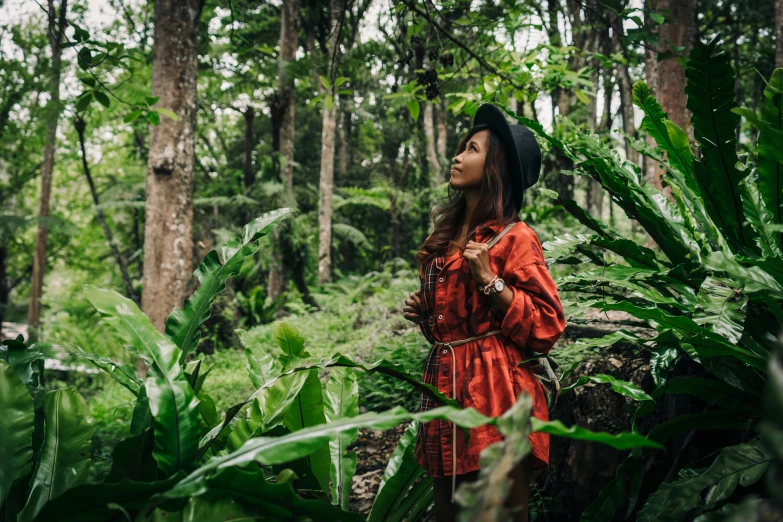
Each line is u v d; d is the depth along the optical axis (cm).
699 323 174
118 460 154
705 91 192
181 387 149
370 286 1244
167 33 648
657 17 367
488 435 168
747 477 162
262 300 1203
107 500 134
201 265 204
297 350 222
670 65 509
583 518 198
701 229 222
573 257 242
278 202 1279
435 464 177
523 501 166
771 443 61
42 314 1784
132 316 156
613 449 260
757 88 1406
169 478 134
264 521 141
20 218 1549
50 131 1625
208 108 2173
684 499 168
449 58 442
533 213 888
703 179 213
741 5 1448
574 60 1009
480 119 196
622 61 466
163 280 638
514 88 471
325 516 140
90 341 1088
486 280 169
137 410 170
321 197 1555
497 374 172
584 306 195
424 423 183
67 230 1593
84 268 2519
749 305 190
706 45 184
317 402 202
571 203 238
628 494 242
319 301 1218
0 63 1477
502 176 186
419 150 1878
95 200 952
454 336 180
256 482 135
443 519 179
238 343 1027
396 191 1844
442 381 179
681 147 222
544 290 171
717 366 188
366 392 489
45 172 1628
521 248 176
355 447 430
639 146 247
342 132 2602
